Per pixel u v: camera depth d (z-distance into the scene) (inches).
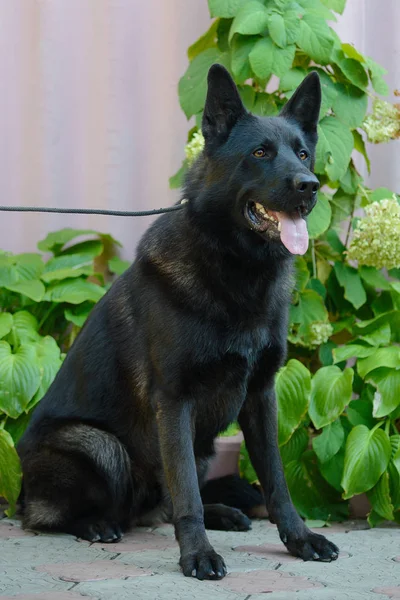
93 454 119.4
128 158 152.6
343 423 134.1
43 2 149.9
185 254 114.0
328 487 132.8
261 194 110.7
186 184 117.0
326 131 138.2
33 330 138.6
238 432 141.2
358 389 137.6
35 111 151.2
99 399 121.1
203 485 125.0
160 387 114.0
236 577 106.3
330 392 129.9
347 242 146.3
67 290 140.4
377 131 140.9
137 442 120.6
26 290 137.4
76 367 123.2
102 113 151.9
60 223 152.2
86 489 120.0
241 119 114.1
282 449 132.7
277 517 113.9
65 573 106.9
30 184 151.8
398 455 127.5
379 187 151.2
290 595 101.4
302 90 117.6
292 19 136.4
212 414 117.3
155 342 114.3
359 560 112.0
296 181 108.7
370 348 134.3
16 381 129.6
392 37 150.0
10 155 151.3
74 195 152.6
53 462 120.6
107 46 151.3
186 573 106.3
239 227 113.0
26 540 118.4
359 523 131.3
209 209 113.3
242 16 136.2
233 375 114.8
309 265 145.0
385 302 142.7
